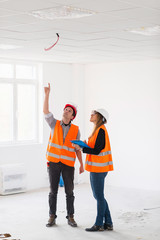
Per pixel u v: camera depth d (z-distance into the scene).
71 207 5.84
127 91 8.98
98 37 5.89
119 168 9.15
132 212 6.66
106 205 5.59
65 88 9.45
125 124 9.03
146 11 4.26
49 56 8.16
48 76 9.12
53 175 5.72
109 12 4.31
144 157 8.78
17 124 8.84
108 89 9.28
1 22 4.85
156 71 8.57
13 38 6.02
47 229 5.67
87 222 6.04
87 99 9.63
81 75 9.61
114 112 9.20
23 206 7.15
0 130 8.67
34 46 6.82
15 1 3.87
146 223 5.98
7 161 8.46
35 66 9.11
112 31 5.41
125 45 6.63
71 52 7.52
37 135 9.16
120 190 8.65
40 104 9.11
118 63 9.12
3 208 6.99
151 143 8.67
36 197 7.96
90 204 7.29
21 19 4.67
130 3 3.94
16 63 8.77
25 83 8.92
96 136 5.35
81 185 9.34
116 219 6.21
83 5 4.01
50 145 5.70
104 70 9.34
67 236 5.34
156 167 8.62
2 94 8.64
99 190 5.43
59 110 9.34
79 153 5.78
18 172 8.33
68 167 5.71
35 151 8.94
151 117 8.66
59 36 5.82
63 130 5.71
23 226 5.83
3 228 5.73
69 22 4.82
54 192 5.80
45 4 3.98
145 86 8.72
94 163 5.36
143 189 8.75
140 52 7.46
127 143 9.01
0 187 8.15
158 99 8.55
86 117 9.66
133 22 4.82
